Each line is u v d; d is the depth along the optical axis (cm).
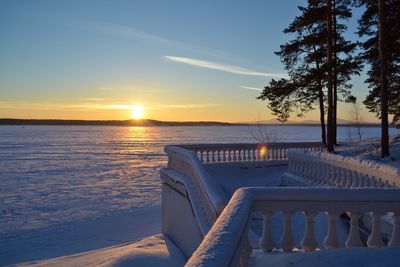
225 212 295
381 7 1691
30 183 4091
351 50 2497
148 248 1291
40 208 2842
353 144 2472
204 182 882
